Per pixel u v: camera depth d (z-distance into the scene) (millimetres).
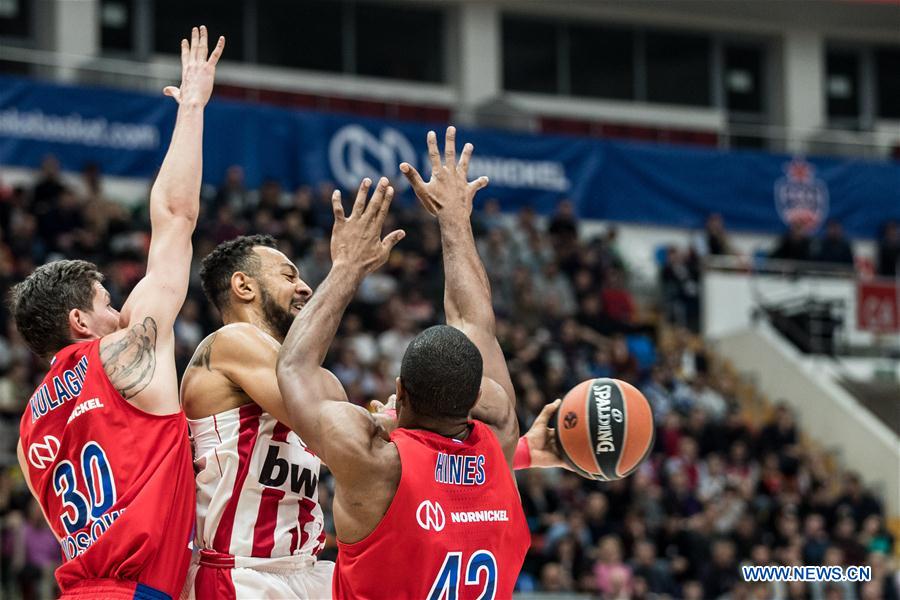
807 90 23609
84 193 16188
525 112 20438
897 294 19219
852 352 19016
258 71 20750
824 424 17484
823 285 19141
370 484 3201
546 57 22734
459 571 3283
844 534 13781
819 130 23562
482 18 22000
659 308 18938
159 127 16812
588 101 22750
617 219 19875
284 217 15805
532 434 4016
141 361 3662
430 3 21844
